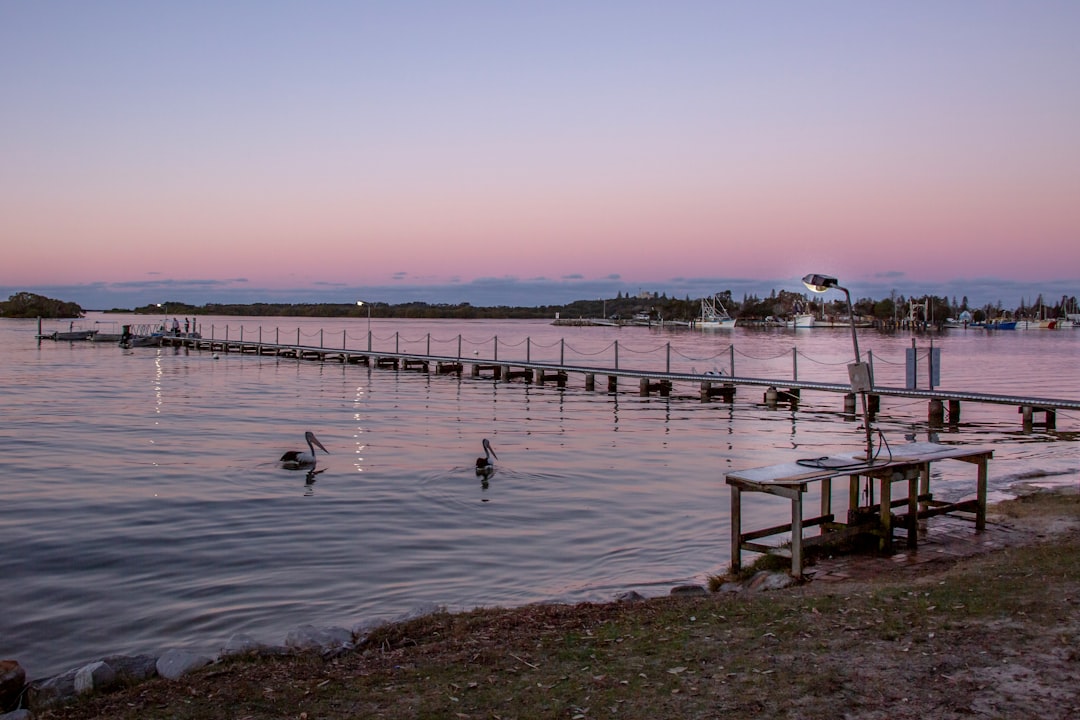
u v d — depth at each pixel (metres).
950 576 10.40
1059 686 6.63
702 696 6.60
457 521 15.79
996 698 6.43
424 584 11.91
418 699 6.77
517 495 18.16
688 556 13.39
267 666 7.87
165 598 11.28
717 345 109.19
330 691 7.04
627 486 19.25
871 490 13.75
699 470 21.45
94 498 17.59
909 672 7.00
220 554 13.46
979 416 34.59
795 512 11.16
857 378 12.79
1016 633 7.88
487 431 29.38
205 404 37.91
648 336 152.25
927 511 14.48
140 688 7.32
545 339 132.62
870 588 10.06
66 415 33.06
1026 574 10.10
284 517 16.03
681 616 9.02
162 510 16.53
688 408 37.69
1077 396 41.56
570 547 13.97
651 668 7.30
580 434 28.72
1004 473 20.45
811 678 6.90
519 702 6.62
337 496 17.97
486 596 11.30
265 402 39.12
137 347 91.44
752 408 37.81
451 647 8.20
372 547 13.92
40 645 9.62
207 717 6.57
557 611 9.52
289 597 11.33
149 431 28.61
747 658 7.46
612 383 46.44
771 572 11.19
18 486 18.84
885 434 28.95
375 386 48.69
